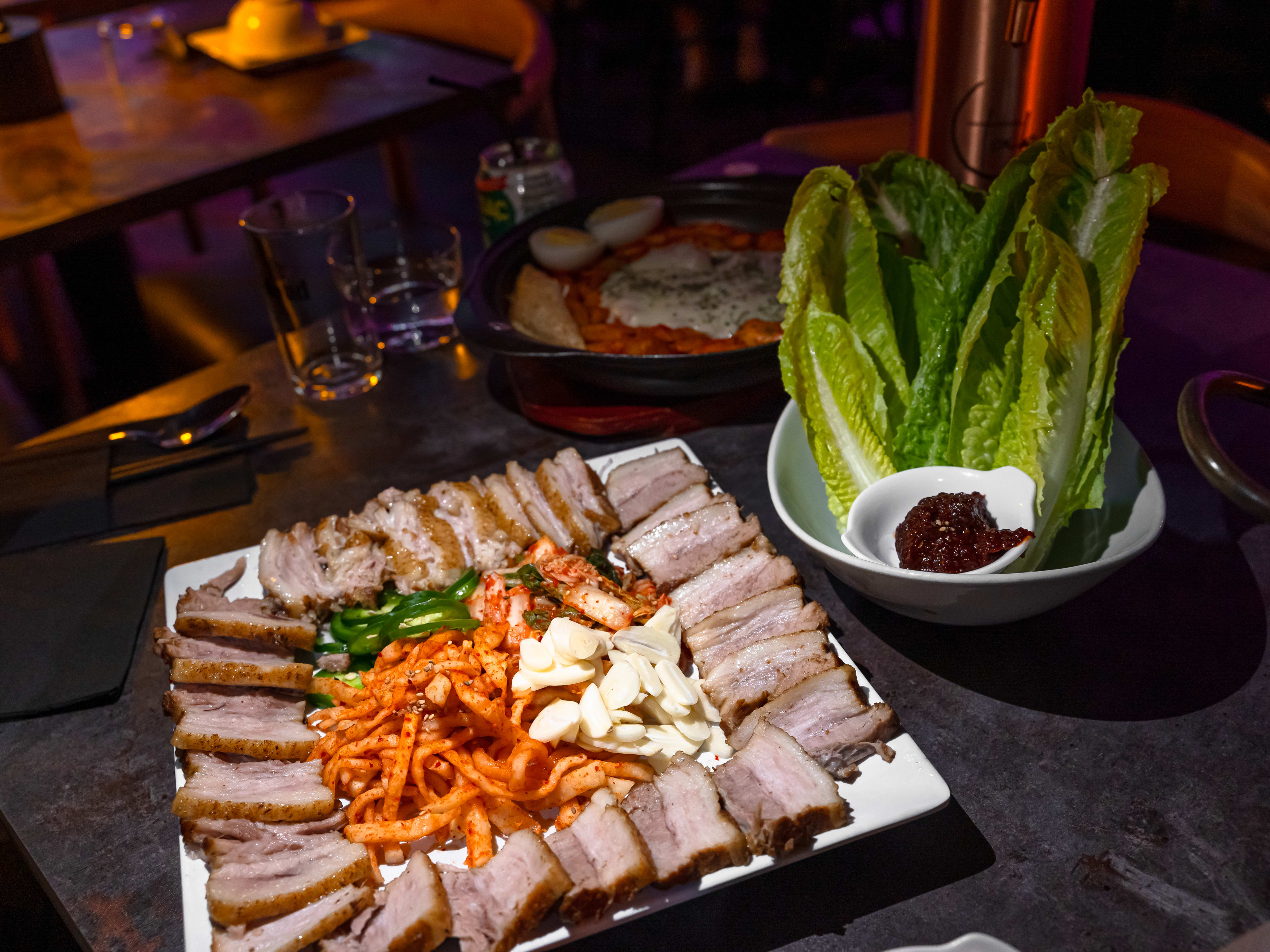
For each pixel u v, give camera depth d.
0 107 2.94
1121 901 1.00
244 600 1.38
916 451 1.35
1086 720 1.19
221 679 1.24
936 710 1.22
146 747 1.27
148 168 2.65
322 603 1.39
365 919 1.00
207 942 0.99
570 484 1.54
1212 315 1.86
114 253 3.63
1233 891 1.00
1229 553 1.39
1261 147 2.09
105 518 1.66
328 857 1.06
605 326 1.90
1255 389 1.15
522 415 1.87
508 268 2.03
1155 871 1.02
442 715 1.17
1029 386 1.17
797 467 1.40
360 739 1.17
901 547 1.20
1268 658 1.24
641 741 1.15
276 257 1.85
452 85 2.19
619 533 1.50
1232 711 1.18
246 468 1.76
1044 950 0.96
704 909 1.03
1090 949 0.96
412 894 0.99
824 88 5.44
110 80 3.26
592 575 1.33
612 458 1.65
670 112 5.73
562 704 1.13
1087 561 1.27
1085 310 1.17
